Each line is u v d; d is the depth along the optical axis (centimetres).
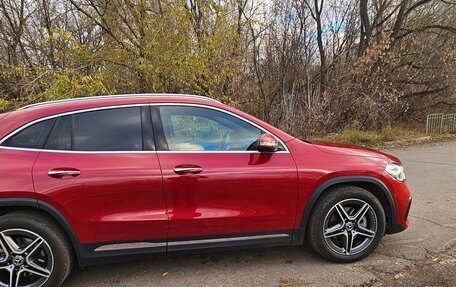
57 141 307
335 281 323
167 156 318
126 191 305
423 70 1426
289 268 350
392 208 363
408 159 903
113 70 935
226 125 342
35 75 880
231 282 327
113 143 314
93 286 328
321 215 346
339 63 1304
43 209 293
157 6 931
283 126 1151
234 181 324
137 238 312
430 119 1346
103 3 965
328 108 1219
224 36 952
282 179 333
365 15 1424
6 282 302
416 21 1672
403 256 367
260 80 1198
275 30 1290
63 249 303
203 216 320
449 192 596
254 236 338
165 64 888
